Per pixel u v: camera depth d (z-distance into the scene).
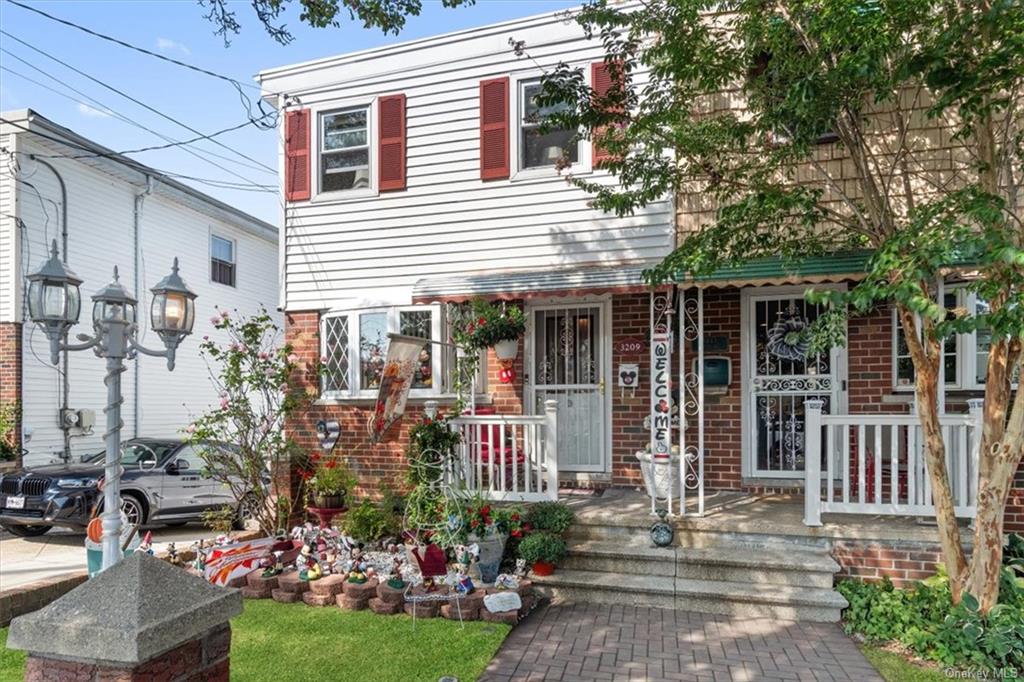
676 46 5.71
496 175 8.32
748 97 6.24
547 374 8.30
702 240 5.71
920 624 4.93
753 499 7.20
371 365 8.53
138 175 14.23
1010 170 5.14
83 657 2.31
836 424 6.05
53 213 12.44
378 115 8.81
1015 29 4.28
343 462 8.31
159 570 2.60
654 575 6.04
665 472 6.43
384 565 6.25
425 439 6.97
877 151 6.78
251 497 8.12
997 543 4.80
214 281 17.03
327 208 9.04
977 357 6.78
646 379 7.87
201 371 16.33
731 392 7.61
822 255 6.24
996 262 4.08
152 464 9.52
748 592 5.54
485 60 8.43
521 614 5.58
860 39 4.75
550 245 8.11
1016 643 4.39
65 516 8.61
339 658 4.64
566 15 8.08
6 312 11.72
